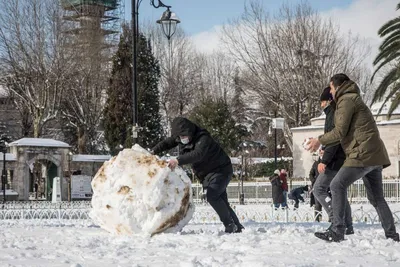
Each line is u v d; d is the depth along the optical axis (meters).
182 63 72.50
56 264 6.40
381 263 6.27
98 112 57.78
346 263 6.27
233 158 48.06
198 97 70.50
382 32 28.33
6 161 42.47
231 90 73.56
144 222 9.19
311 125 54.72
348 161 8.12
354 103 8.03
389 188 35.94
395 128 47.44
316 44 61.62
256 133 71.38
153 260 6.64
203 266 6.07
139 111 50.69
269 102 64.88
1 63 54.44
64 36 55.34
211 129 49.84
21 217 21.11
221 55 75.19
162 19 20.30
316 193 9.29
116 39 62.62
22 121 59.56
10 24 53.72
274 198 24.34
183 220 9.52
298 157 52.94
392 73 28.98
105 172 9.51
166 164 9.27
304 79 61.72
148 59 52.34
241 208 20.83
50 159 43.81
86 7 58.94
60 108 57.66
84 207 26.64
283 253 6.95
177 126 9.56
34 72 53.38
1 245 8.09
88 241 8.50
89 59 56.84
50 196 46.09
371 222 13.43
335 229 8.05
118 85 51.69
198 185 35.44
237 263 6.20
